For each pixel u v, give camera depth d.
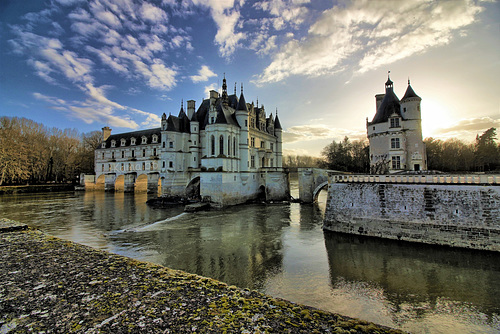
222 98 51.06
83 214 37.78
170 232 26.56
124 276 7.68
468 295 12.86
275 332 4.98
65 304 6.01
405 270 16.00
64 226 29.88
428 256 18.06
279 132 65.44
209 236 24.89
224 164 43.91
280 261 17.97
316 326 5.28
